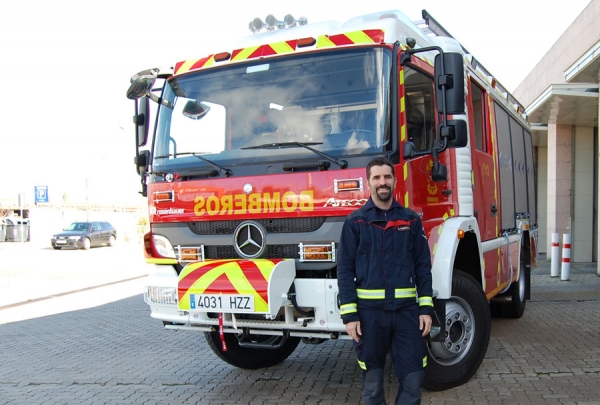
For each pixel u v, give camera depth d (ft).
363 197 14.74
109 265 72.69
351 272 13.33
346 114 15.62
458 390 17.40
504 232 24.71
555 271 45.27
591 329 25.75
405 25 16.83
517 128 29.43
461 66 15.06
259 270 14.70
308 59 16.39
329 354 22.84
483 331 18.20
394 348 13.30
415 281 13.41
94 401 17.93
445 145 15.31
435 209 17.04
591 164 55.42
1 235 127.75
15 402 18.10
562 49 48.73
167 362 22.61
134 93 18.48
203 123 17.33
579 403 16.07
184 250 17.01
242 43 17.88
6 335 29.78
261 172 16.02
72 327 31.55
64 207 146.30
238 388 18.67
